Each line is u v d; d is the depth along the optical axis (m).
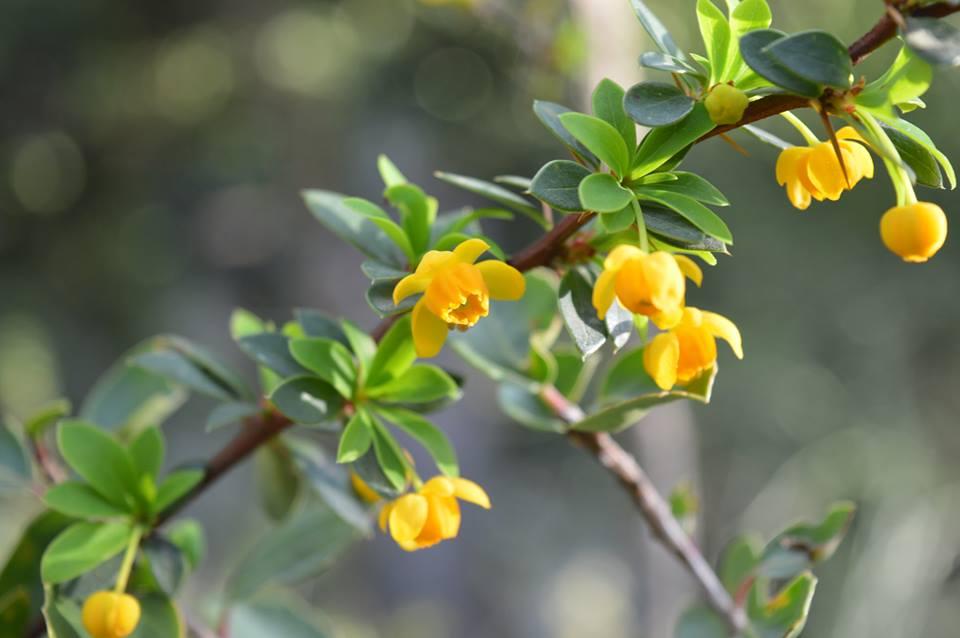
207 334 2.36
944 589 1.45
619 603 1.99
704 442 1.89
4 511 1.29
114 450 0.41
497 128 2.05
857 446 1.78
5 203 2.28
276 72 2.37
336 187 2.30
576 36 0.57
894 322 1.87
